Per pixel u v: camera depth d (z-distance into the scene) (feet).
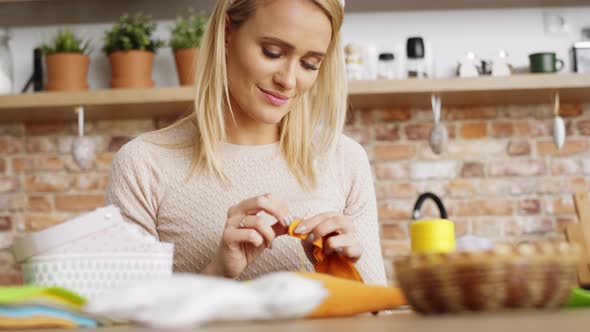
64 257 3.10
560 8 11.27
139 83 10.64
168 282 2.02
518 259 2.24
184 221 5.31
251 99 5.04
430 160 11.33
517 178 11.30
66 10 11.01
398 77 10.71
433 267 2.29
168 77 11.38
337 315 2.83
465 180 11.28
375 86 10.41
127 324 2.73
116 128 11.44
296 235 4.18
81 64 10.77
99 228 3.14
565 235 10.23
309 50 4.88
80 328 2.44
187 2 11.02
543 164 11.31
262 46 4.88
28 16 11.11
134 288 1.97
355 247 4.14
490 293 2.25
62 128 11.52
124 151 5.48
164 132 5.58
